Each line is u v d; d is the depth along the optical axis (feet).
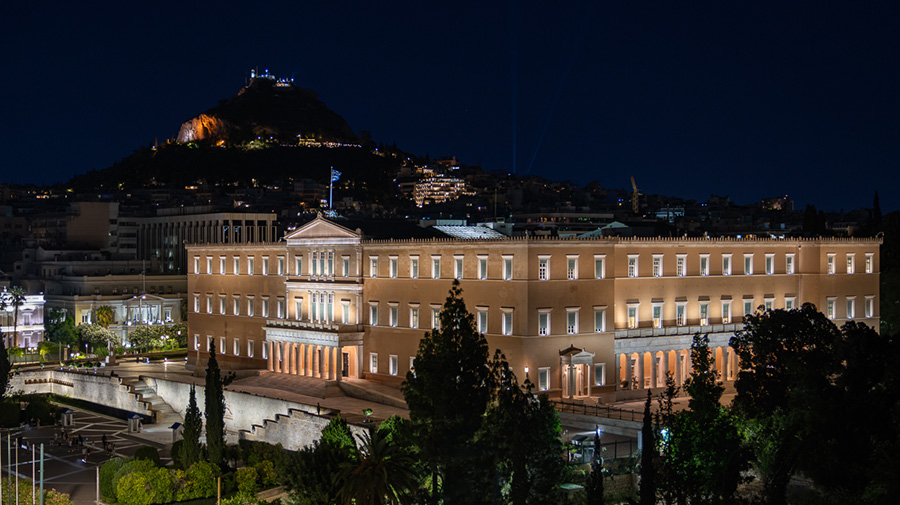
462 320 284.61
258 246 610.65
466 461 271.28
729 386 503.61
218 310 644.69
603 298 465.88
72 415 539.29
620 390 472.03
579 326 458.50
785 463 292.40
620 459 329.72
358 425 391.04
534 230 570.05
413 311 502.79
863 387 319.27
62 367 645.10
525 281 445.78
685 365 495.00
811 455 308.40
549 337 450.71
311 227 565.94
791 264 536.83
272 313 600.39
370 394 489.67
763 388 365.40
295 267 580.71
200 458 401.29
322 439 342.23
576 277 458.91
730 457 293.64
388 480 279.28
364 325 532.32
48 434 510.58
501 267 457.27
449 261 483.51
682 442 293.43
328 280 553.64
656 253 487.61
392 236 538.06
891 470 276.41
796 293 538.88
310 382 538.06
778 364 364.58
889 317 613.11
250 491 373.61
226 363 627.46
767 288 527.40
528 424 278.05
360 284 531.50
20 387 617.21
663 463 290.15
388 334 517.55
